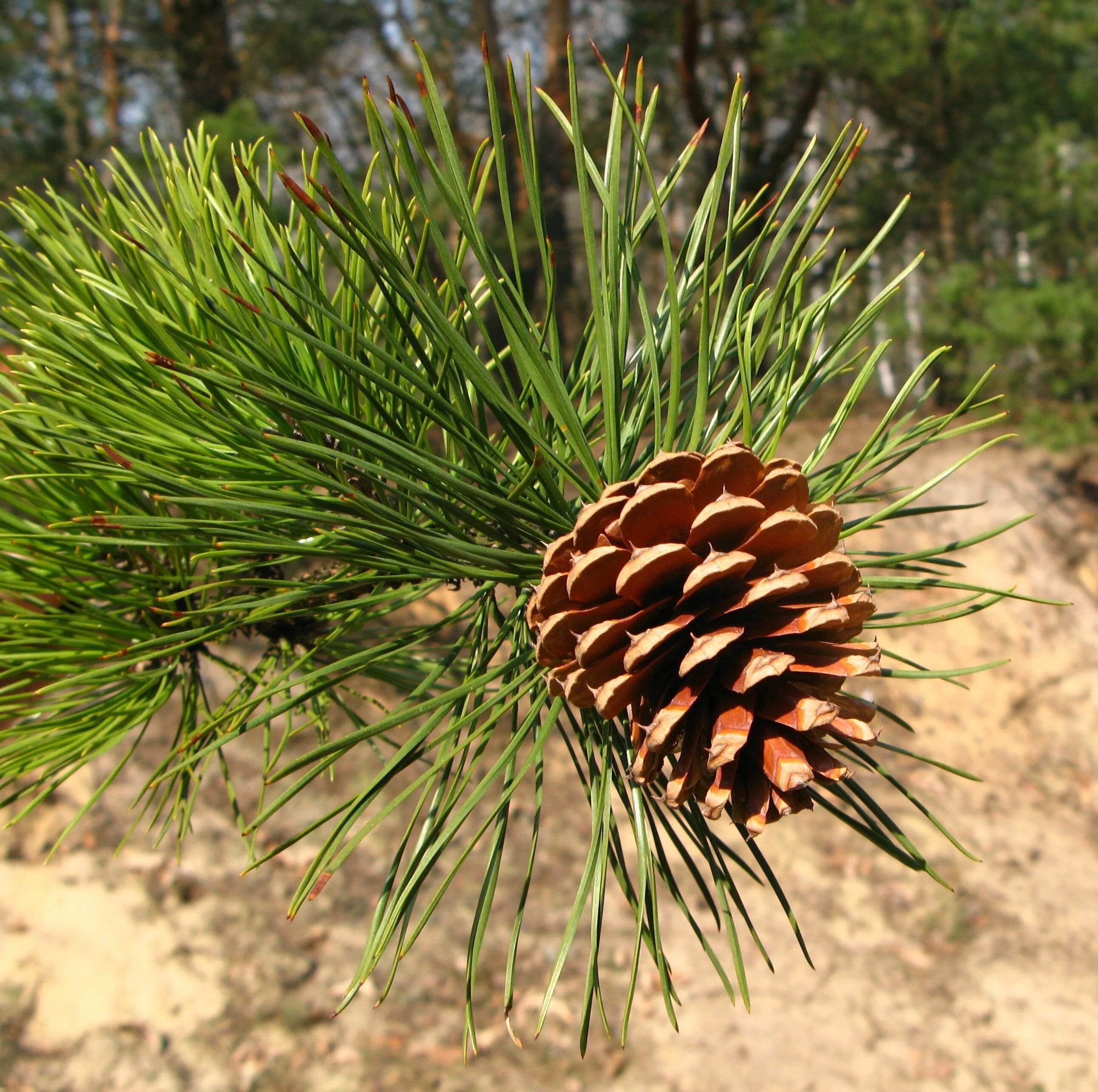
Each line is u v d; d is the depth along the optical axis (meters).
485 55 0.17
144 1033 0.79
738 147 0.19
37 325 0.20
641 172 0.21
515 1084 0.80
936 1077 0.82
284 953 0.87
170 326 0.17
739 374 0.20
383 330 0.18
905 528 1.28
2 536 0.18
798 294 0.21
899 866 1.02
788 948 0.94
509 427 0.19
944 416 0.21
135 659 0.22
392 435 0.21
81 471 0.20
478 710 0.19
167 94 1.50
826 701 0.18
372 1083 0.78
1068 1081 0.81
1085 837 1.06
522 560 0.20
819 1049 0.84
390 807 0.17
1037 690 1.20
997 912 0.97
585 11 1.75
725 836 1.03
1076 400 1.27
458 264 0.20
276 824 0.95
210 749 0.18
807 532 0.18
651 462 0.20
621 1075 0.82
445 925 0.92
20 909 0.84
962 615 0.20
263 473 0.21
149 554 0.23
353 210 0.16
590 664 0.18
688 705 0.18
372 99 0.17
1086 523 1.35
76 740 0.22
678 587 0.18
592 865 0.19
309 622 0.24
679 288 0.23
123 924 0.85
